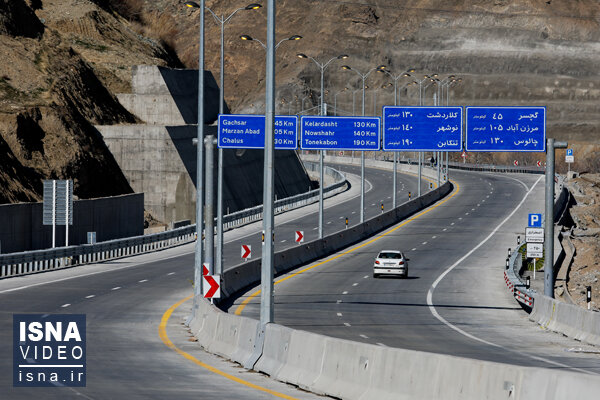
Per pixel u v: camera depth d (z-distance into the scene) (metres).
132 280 133.88
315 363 51.12
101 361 61.84
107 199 198.75
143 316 95.69
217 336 69.88
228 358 64.62
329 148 137.62
